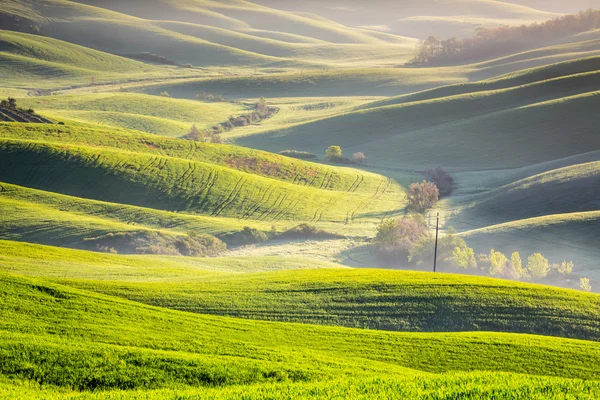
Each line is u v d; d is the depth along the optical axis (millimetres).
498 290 70188
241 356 42562
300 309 63781
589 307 66250
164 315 51688
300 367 39531
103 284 67812
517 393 29453
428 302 66500
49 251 95375
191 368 37312
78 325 45594
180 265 109875
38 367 35844
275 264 125188
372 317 62750
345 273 78000
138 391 31547
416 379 33688
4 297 48875
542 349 50906
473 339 53031
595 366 47844
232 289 69500
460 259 134500
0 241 96000
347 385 32000
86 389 34469
